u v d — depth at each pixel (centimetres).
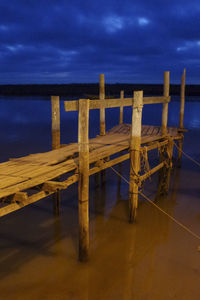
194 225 864
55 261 676
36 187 614
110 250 729
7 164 737
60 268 648
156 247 745
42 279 608
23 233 805
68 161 772
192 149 1836
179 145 1424
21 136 2230
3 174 641
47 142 2022
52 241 767
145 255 706
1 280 602
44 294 562
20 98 6894
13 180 592
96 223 879
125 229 841
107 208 990
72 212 952
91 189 1173
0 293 561
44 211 954
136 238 791
